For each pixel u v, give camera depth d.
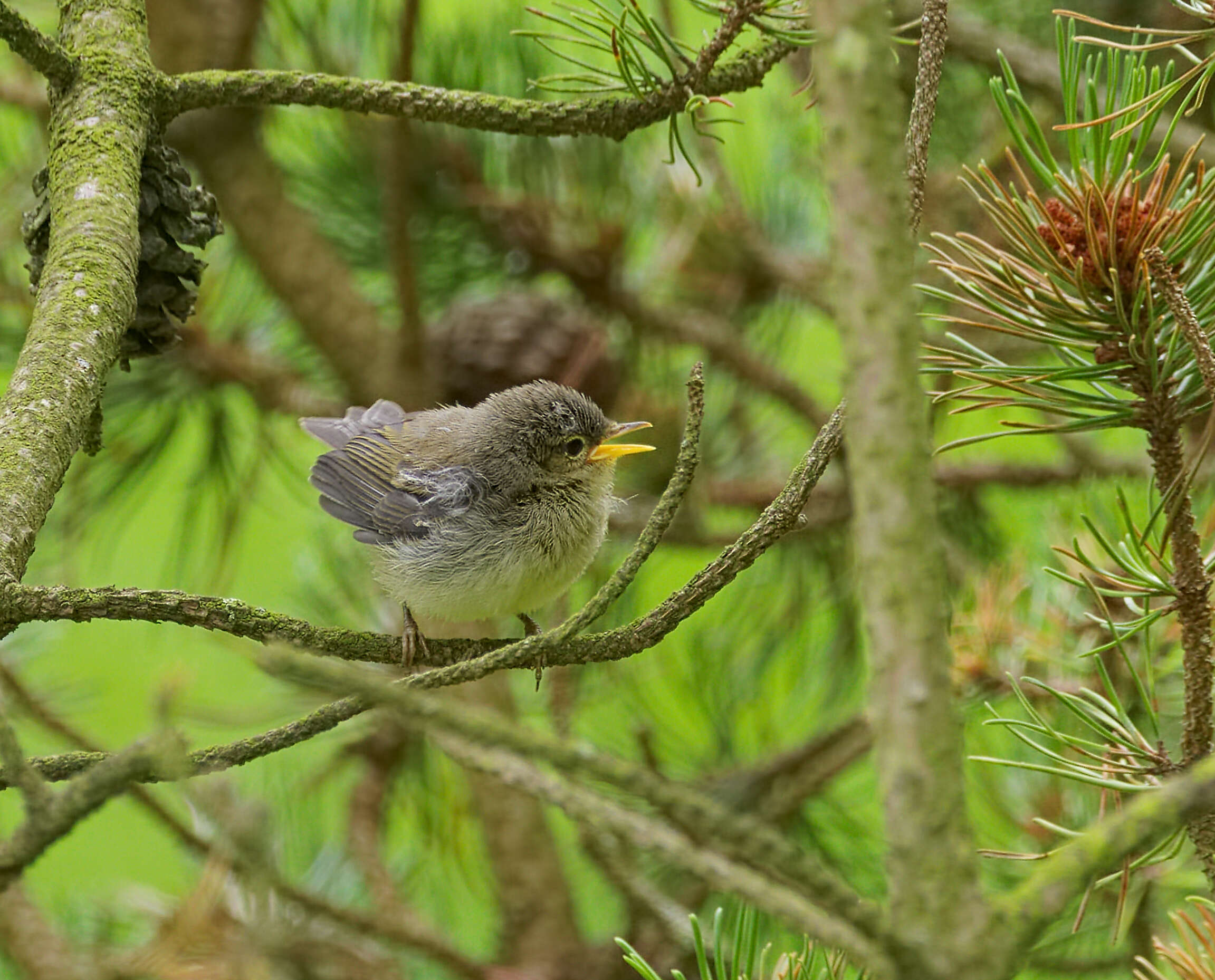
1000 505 11.84
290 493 12.15
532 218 11.85
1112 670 7.51
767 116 12.85
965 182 6.08
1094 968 7.65
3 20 7.09
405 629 8.78
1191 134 10.28
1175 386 5.87
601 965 10.83
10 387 6.30
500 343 11.51
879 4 3.02
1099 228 5.84
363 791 11.45
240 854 3.86
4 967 9.02
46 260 6.94
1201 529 7.57
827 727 11.19
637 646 6.09
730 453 12.44
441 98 7.61
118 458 11.30
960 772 2.96
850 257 3.00
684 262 12.65
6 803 11.86
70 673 11.62
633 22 9.29
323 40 11.21
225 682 11.09
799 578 11.91
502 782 3.99
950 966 2.88
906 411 2.97
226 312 12.19
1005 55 10.30
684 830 9.14
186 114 11.38
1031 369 5.96
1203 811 3.20
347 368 11.77
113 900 10.06
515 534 9.43
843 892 2.93
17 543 5.79
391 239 10.55
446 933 11.86
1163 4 10.58
